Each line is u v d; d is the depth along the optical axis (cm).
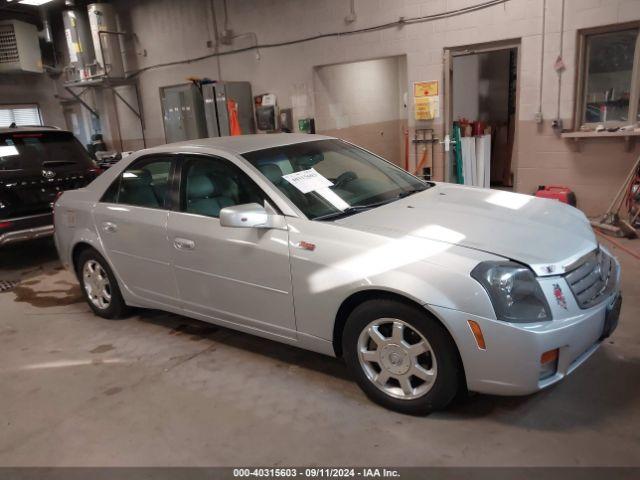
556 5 567
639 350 294
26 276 556
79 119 1208
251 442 240
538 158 620
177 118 894
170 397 285
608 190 583
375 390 256
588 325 225
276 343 342
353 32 729
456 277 220
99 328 392
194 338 360
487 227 255
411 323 233
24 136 573
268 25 818
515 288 216
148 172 351
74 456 241
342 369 301
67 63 1173
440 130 685
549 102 596
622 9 531
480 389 224
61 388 305
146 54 1003
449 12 639
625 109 563
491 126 838
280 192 284
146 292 359
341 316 263
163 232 328
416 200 304
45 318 425
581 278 233
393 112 970
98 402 286
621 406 245
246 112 866
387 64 930
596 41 564
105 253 376
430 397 237
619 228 515
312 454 228
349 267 246
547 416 241
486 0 610
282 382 291
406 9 672
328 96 822
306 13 768
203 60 922
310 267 260
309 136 360
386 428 241
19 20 1102
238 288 296
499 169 842
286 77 822
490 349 215
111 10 984
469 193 323
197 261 312
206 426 255
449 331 221
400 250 238
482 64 831
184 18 923
